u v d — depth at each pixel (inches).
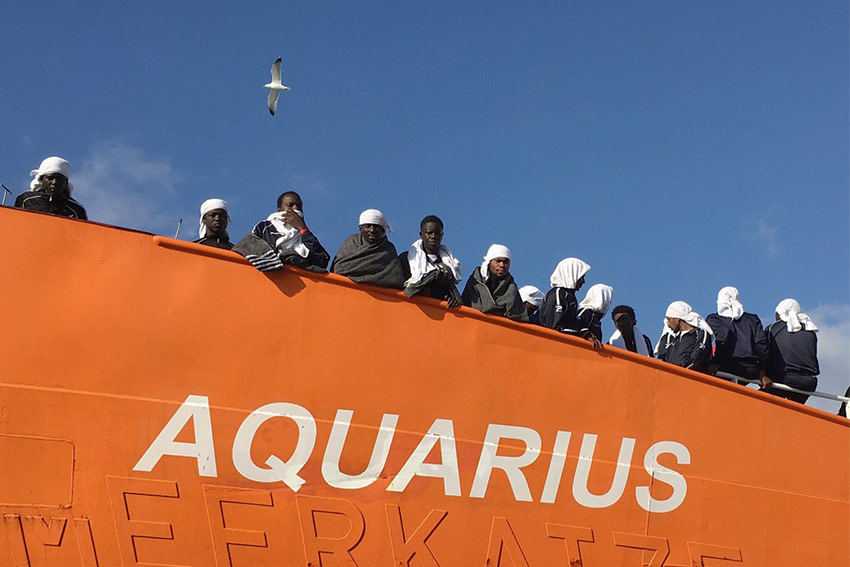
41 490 309.1
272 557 324.5
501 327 373.4
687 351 427.5
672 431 395.5
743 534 400.2
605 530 374.0
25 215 327.9
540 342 378.6
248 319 341.1
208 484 324.2
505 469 362.0
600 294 421.4
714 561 391.2
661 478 389.1
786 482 414.0
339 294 353.7
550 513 365.7
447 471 353.1
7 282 321.4
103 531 311.0
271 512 328.2
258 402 335.9
